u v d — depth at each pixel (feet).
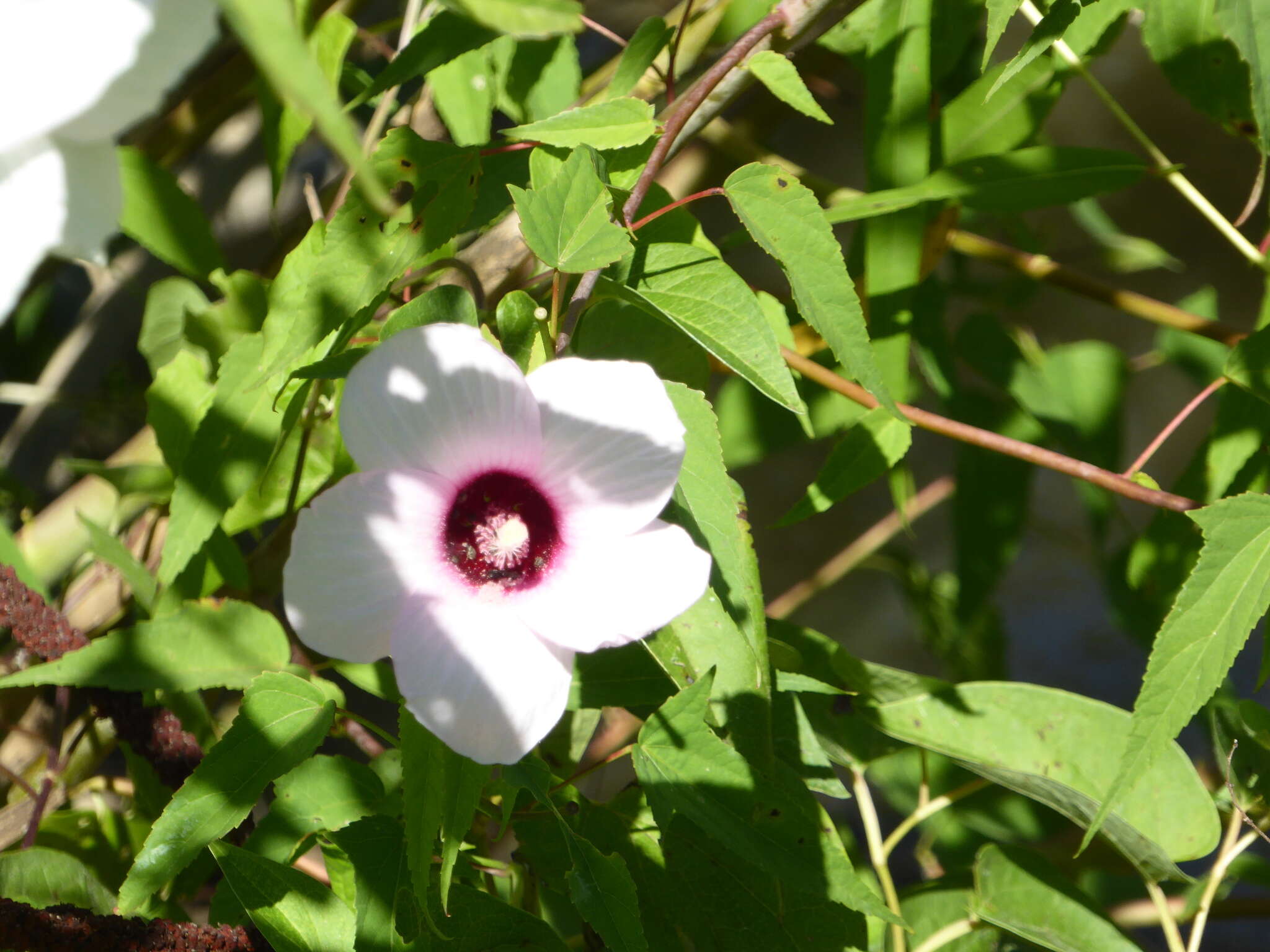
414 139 3.30
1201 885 4.51
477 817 3.65
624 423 3.00
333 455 3.84
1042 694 3.95
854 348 3.22
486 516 3.01
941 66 4.08
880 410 3.83
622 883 3.12
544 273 3.44
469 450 2.99
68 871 3.53
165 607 3.72
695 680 3.27
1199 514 3.35
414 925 3.24
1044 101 4.11
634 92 3.89
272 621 3.48
